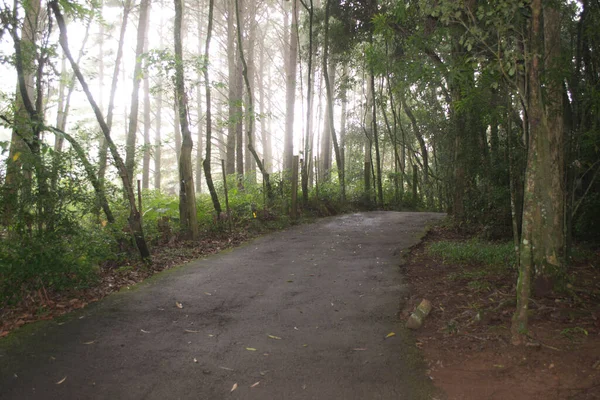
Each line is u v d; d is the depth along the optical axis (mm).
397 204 18266
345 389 3277
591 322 4125
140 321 4703
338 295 5559
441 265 6922
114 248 7145
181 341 4172
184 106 8602
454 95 9633
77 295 5496
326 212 14203
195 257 8000
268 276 6559
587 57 6180
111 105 12258
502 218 8609
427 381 3352
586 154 6422
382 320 4652
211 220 10203
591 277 5582
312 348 3994
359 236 9922
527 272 3730
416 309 4582
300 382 3389
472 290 5375
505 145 7941
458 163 10312
